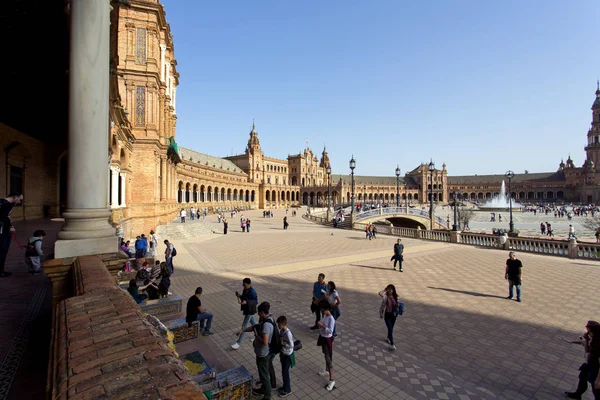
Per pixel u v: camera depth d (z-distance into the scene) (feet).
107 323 9.76
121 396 5.88
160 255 71.15
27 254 30.55
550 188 510.99
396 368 24.30
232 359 25.27
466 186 568.41
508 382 22.43
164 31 116.88
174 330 27.61
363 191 508.12
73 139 19.27
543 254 73.72
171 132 144.87
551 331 31.12
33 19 29.99
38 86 44.39
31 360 16.47
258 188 382.42
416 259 68.74
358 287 46.55
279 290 44.86
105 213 20.21
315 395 20.85
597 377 18.43
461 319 34.17
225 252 77.56
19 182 65.21
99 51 19.24
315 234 121.60
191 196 233.35
